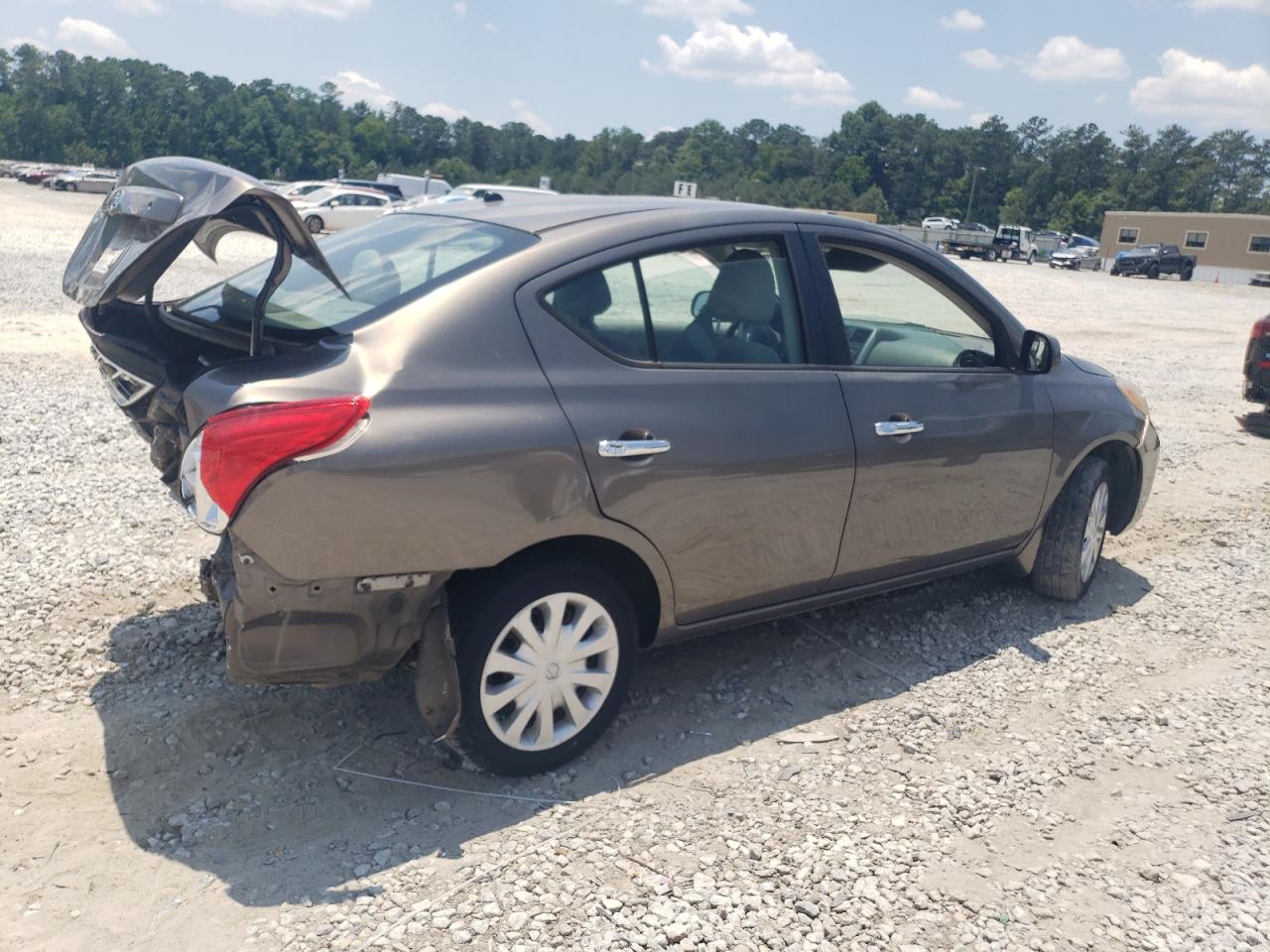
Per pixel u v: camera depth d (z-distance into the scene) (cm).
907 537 424
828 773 356
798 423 374
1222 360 1630
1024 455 461
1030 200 15588
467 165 17038
